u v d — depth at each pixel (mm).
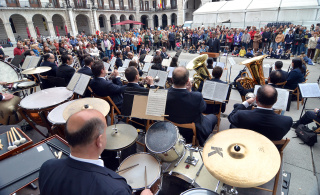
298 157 2918
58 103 2992
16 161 1774
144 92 2293
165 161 1974
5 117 3285
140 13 36688
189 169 1906
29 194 2107
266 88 1951
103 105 2613
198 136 2441
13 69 4809
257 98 2016
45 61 4859
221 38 13555
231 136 1704
